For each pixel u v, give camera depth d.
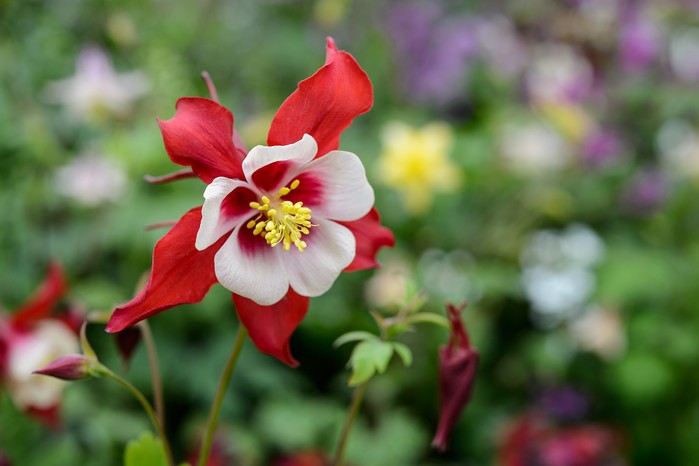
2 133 0.67
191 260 0.32
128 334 0.37
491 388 0.79
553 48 1.00
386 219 0.83
